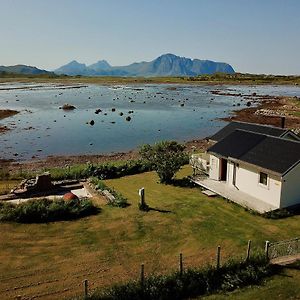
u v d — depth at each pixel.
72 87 157.75
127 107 92.06
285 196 24.00
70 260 18.06
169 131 62.91
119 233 21.11
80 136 57.69
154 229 21.61
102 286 15.81
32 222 22.36
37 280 16.27
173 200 26.52
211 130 64.00
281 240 20.09
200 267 16.31
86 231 21.33
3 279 16.25
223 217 23.38
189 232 21.22
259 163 25.31
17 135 57.12
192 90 145.88
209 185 28.67
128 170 33.59
